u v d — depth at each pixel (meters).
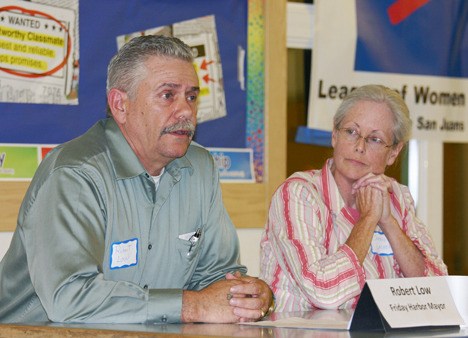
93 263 2.39
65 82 3.92
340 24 4.73
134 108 2.65
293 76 4.70
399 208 3.32
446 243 5.25
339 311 2.74
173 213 2.83
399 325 2.07
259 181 4.41
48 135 3.88
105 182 2.60
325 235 3.06
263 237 3.18
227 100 4.33
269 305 2.60
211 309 2.40
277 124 4.45
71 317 2.33
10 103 3.79
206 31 4.29
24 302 2.68
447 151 5.20
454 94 5.04
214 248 2.95
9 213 3.77
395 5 4.86
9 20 3.77
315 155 4.75
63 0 3.91
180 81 2.63
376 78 4.81
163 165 2.74
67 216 2.45
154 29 4.15
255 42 4.43
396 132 3.18
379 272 3.13
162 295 2.39
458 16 5.04
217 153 4.29
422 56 4.93
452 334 2.01
